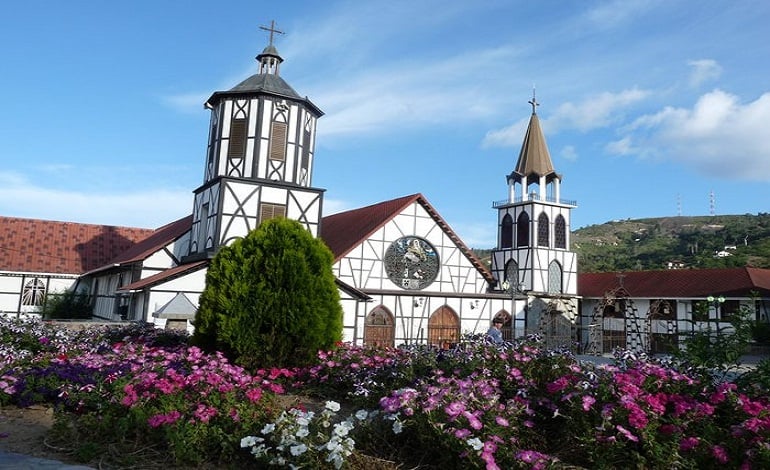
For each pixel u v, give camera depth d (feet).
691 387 20.84
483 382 20.43
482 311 93.25
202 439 18.08
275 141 72.08
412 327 86.43
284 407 23.94
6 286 99.09
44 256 104.37
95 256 109.50
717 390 19.93
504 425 17.60
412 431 18.78
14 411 23.94
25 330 42.50
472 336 29.60
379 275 85.20
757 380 21.47
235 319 30.83
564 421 20.40
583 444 17.89
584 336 126.00
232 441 17.92
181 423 18.66
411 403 18.56
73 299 101.30
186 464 17.47
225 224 68.39
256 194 70.44
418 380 24.82
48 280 102.32
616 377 20.11
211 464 17.66
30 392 24.43
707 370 22.93
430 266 90.02
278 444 17.07
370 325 83.35
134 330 48.34
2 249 101.86
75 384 24.56
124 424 19.08
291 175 72.59
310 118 76.38
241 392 22.54
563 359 24.09
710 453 16.87
